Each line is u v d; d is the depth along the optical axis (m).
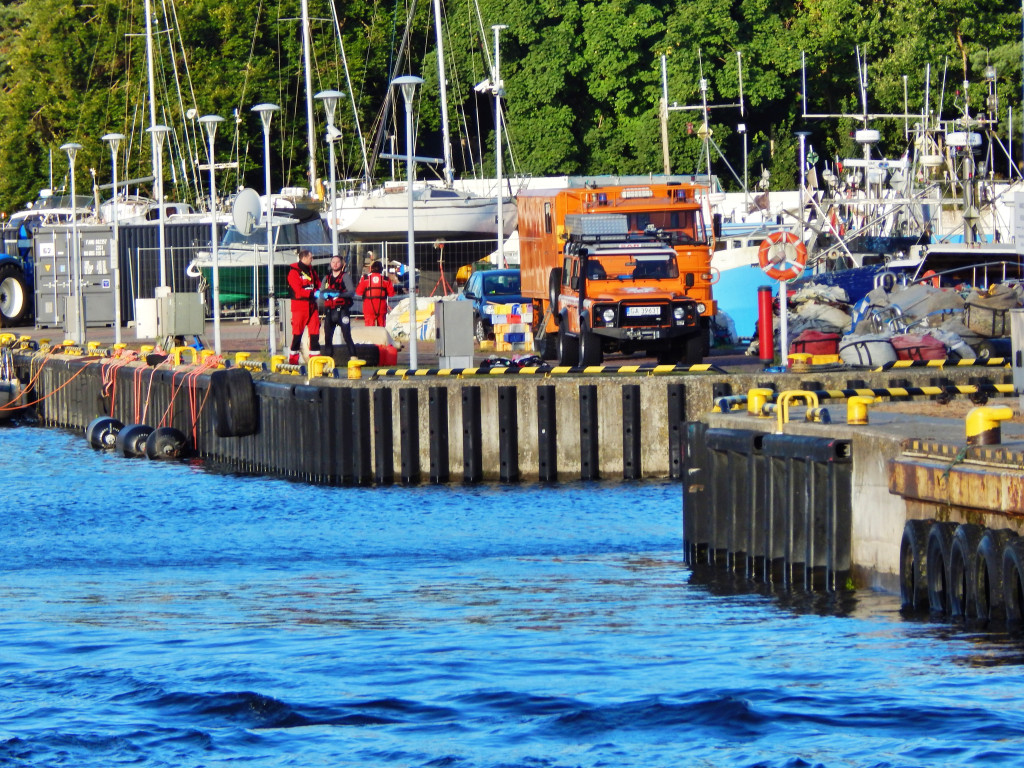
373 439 88.44
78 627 49.88
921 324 98.69
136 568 64.88
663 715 37.72
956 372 84.81
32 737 37.28
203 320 114.25
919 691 38.81
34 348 140.62
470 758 35.22
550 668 42.53
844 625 47.25
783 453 54.97
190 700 40.09
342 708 39.06
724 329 122.38
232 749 36.34
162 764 35.50
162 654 45.31
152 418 111.44
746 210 176.12
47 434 123.00
